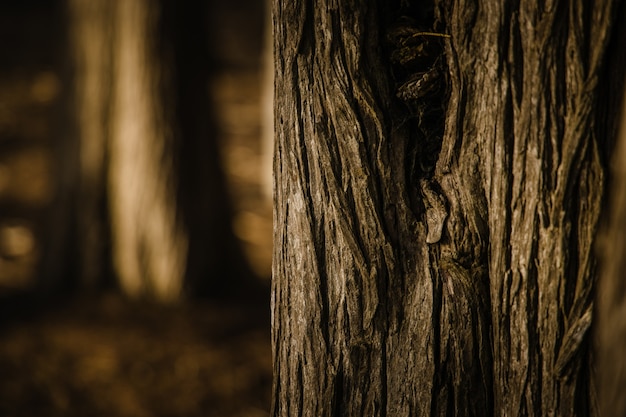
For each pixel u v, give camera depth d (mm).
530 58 2686
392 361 2926
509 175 2762
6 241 11312
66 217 8828
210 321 8297
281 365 3086
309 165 2924
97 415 6824
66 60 8688
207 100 8961
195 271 8828
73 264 8883
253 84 19469
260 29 21891
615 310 2416
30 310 8578
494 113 2750
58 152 8875
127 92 8562
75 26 8570
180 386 7188
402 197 2883
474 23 2736
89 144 8680
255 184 13883
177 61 8617
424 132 2924
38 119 16938
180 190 8734
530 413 2811
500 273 2807
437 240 2855
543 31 2652
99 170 8711
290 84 2924
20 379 7238
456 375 2895
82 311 8477
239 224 11953
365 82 2861
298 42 2883
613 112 2674
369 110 2857
